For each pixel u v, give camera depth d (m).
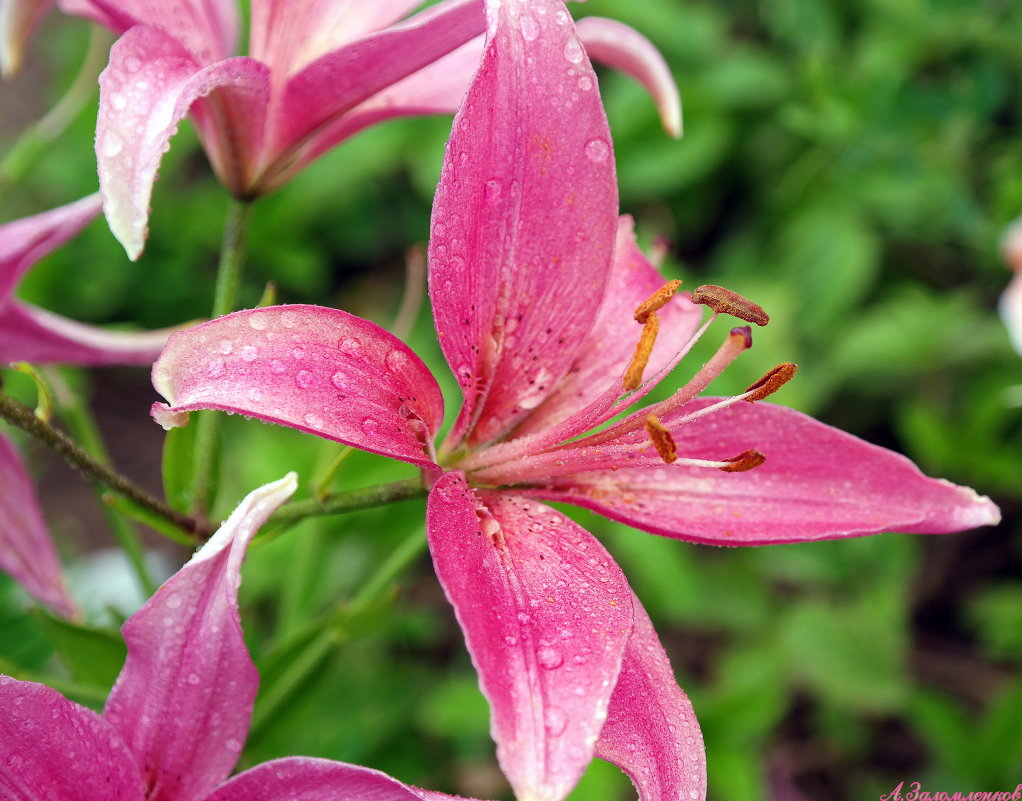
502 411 0.35
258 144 0.36
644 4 0.75
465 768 0.61
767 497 0.35
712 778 0.49
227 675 0.32
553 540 0.33
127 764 0.33
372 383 0.32
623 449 0.34
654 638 0.33
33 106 0.92
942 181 0.61
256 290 0.81
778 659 0.61
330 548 0.47
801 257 0.69
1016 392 0.60
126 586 0.61
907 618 0.70
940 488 0.34
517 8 0.33
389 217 0.86
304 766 0.32
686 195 0.79
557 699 0.30
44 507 0.78
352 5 0.36
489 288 0.34
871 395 0.73
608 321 0.36
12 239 0.36
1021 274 0.54
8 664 0.38
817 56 0.60
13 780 0.32
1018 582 0.71
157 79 0.33
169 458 0.38
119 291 0.78
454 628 0.70
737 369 0.61
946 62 0.67
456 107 0.37
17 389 0.63
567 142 0.33
